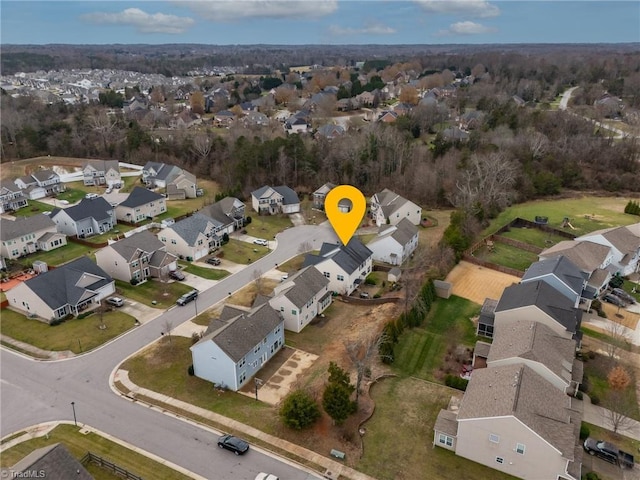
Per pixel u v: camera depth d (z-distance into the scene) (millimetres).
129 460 34594
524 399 34250
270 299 53219
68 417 39000
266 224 87062
